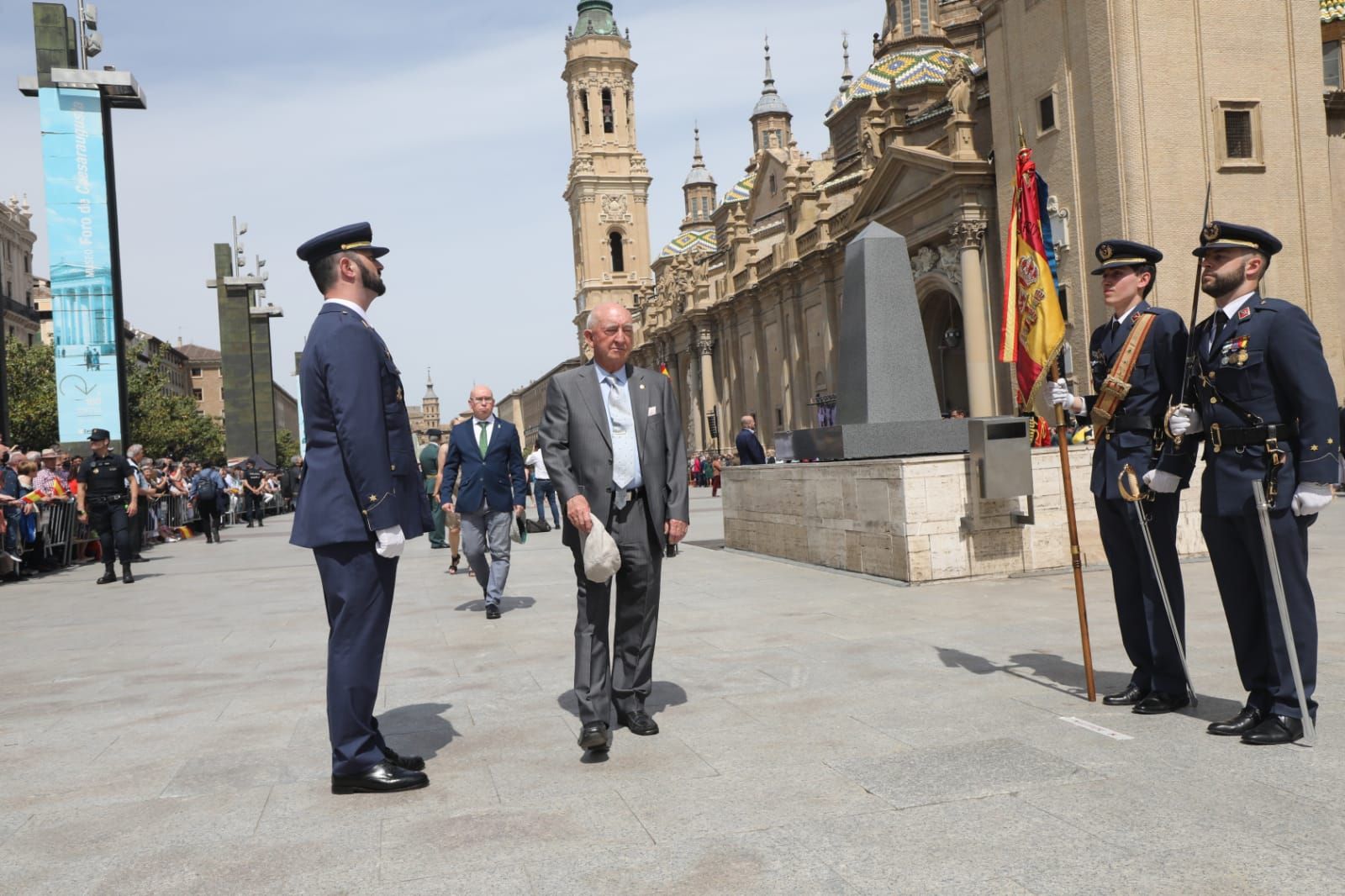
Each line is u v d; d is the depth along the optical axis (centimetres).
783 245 4647
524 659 731
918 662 644
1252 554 453
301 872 346
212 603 1159
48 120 2145
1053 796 386
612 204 8662
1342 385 2577
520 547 1781
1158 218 2464
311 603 1120
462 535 959
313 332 445
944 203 3158
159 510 2462
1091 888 306
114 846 378
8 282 7738
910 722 503
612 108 8750
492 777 445
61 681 722
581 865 341
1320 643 648
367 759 433
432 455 1850
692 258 6131
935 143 3297
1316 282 2583
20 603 1247
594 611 497
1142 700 512
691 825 373
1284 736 442
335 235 449
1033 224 689
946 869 324
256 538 2569
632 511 516
